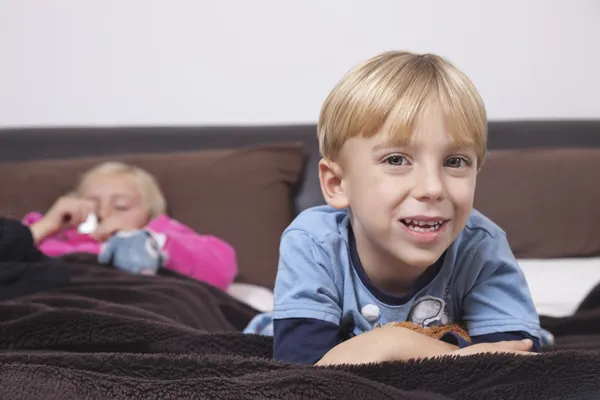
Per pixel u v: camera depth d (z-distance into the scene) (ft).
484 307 3.24
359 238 3.22
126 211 6.91
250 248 7.06
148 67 8.41
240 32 8.36
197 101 8.43
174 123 8.45
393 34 8.35
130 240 6.03
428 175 2.77
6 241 5.17
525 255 7.15
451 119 2.77
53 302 4.25
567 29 8.37
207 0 8.35
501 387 2.35
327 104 3.11
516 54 8.38
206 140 7.91
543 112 8.45
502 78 8.39
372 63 2.98
